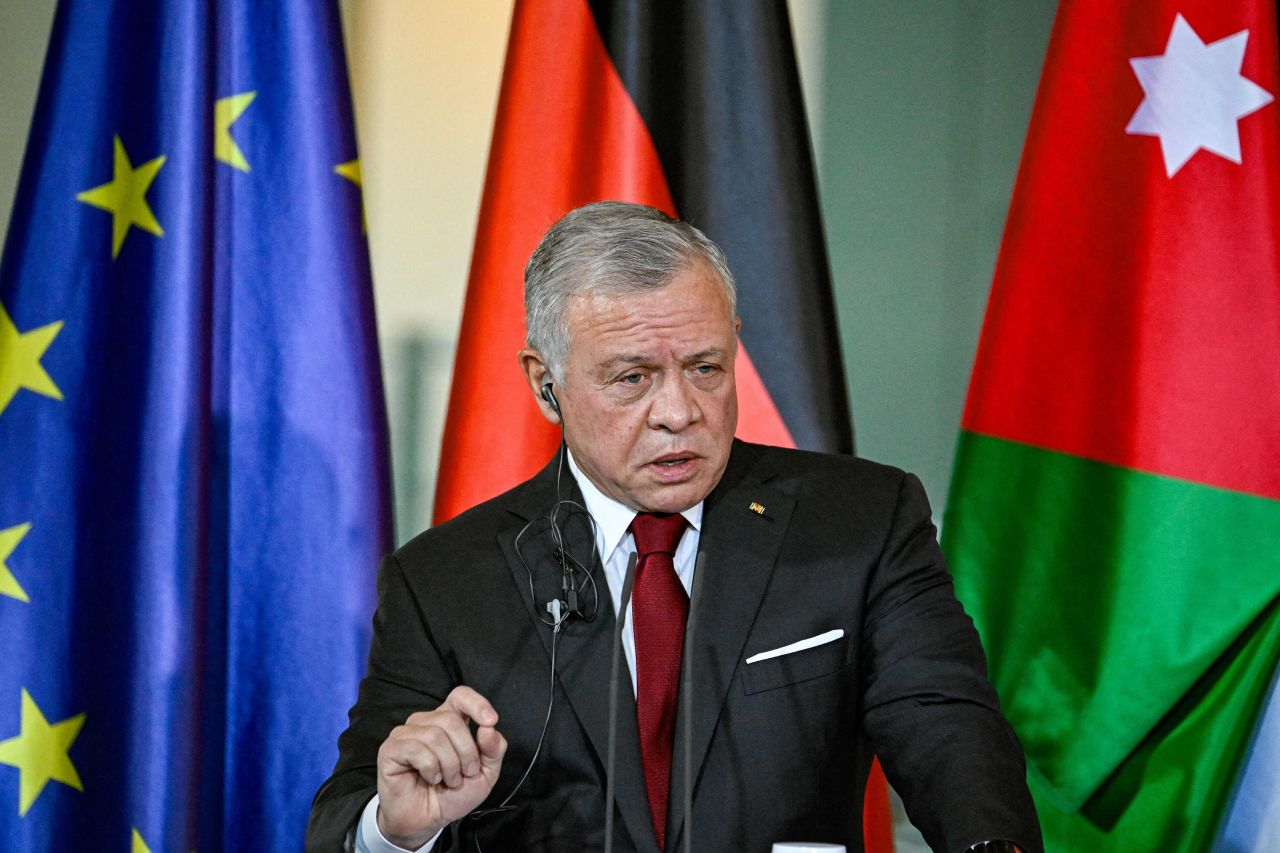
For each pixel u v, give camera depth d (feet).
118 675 23.40
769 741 15.21
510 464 24.43
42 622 23.36
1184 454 22.93
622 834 14.79
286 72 24.93
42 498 23.49
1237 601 22.43
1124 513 23.21
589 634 15.76
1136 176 23.65
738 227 24.56
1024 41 27.99
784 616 15.85
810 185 24.76
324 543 24.43
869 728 15.34
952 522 24.50
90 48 24.12
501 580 16.56
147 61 24.17
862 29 28.45
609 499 16.57
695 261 15.21
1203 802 22.77
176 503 23.29
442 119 29.09
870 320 28.04
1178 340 23.13
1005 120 27.99
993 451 24.22
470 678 15.94
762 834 14.89
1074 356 23.80
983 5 28.12
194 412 23.49
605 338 15.01
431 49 29.17
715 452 15.38
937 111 28.19
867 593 16.14
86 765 23.43
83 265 23.85
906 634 15.64
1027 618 23.71
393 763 13.01
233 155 24.89
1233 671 22.99
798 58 28.53
